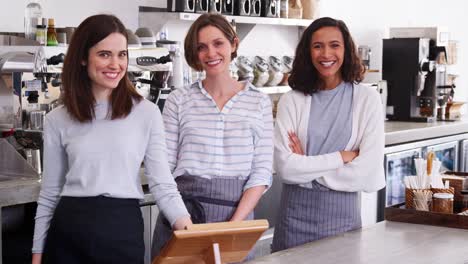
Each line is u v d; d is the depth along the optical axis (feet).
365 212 18.12
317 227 11.01
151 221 12.95
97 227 8.32
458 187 11.84
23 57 12.13
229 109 9.74
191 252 7.65
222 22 9.71
